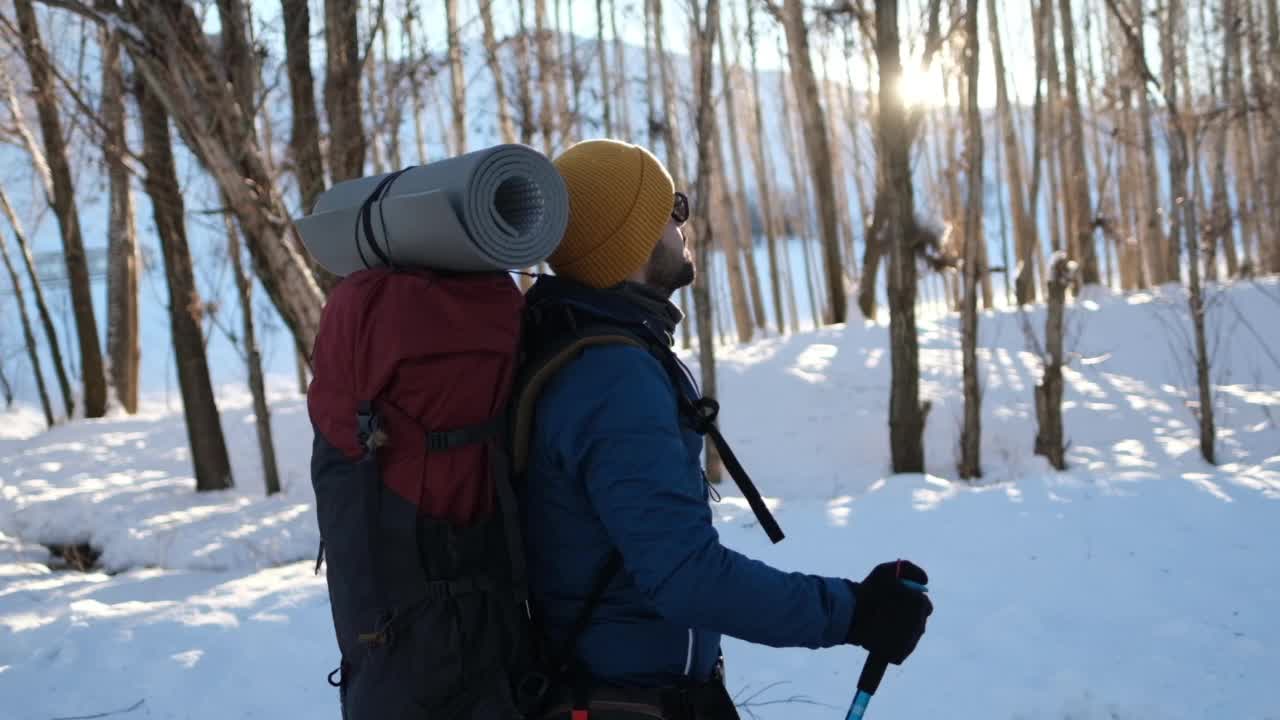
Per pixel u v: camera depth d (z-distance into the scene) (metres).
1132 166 18.22
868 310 16.81
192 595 5.68
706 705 1.62
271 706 3.99
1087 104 20.62
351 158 7.88
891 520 5.65
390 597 1.47
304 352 6.78
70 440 14.40
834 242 16.94
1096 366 13.13
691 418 1.63
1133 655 3.93
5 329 24.92
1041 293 17.75
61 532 9.45
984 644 4.11
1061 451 9.75
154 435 14.22
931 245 12.08
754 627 1.48
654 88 17.69
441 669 1.46
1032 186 13.61
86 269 17.06
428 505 1.47
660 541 1.44
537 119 13.59
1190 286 9.04
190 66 6.20
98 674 4.29
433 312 1.47
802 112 16.78
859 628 1.54
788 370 13.36
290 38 7.88
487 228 1.45
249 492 10.95
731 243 17.39
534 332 1.63
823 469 10.54
